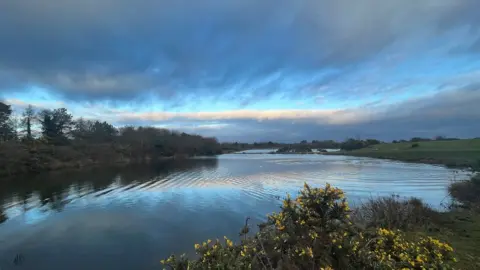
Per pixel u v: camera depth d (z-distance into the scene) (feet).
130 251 45.75
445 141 368.48
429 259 12.96
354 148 500.74
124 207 77.92
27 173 167.12
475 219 32.99
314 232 12.89
